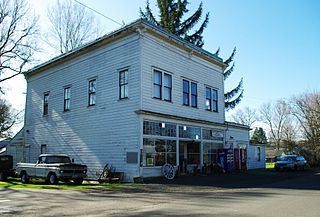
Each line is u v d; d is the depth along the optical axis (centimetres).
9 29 3177
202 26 3909
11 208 1095
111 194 1461
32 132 3023
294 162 3184
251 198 1255
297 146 5238
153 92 2173
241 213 922
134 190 1593
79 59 2589
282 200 1186
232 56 4050
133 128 2052
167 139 2209
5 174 2466
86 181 2209
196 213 934
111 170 2131
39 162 2103
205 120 2675
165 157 2175
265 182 1931
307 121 5191
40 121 2936
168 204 1134
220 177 2230
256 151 3466
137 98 2066
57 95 2775
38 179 2223
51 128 2781
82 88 2514
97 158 2275
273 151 7988
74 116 2545
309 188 1609
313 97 5200
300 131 5391
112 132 2194
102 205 1136
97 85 2381
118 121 2164
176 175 2223
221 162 2720
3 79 3191
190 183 1861
